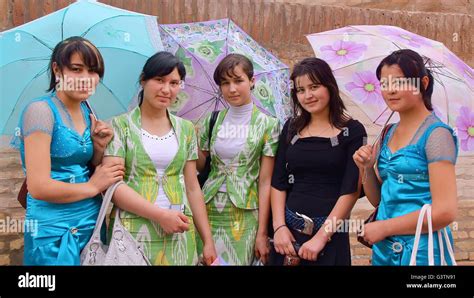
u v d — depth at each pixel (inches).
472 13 215.8
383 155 117.7
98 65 115.3
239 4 189.5
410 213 110.6
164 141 124.1
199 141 141.5
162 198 122.2
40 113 111.3
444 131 109.4
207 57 150.3
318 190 127.3
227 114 139.0
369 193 124.6
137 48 138.0
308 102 128.0
